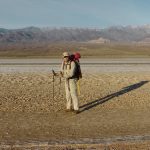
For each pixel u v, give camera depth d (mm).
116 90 17281
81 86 18250
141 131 10328
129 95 16109
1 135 9867
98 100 14992
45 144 8992
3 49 114375
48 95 15766
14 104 13969
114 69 27328
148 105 14188
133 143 9047
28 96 15477
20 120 11641
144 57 50469
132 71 25766
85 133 10109
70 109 12984
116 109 13477
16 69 27219
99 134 9992
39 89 17219
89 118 12008
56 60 40250
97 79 20688
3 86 17953
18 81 19641
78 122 11438
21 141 9289
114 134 9992
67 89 12961
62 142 9195
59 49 112125
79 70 12859
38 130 10430
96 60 40438
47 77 21359
